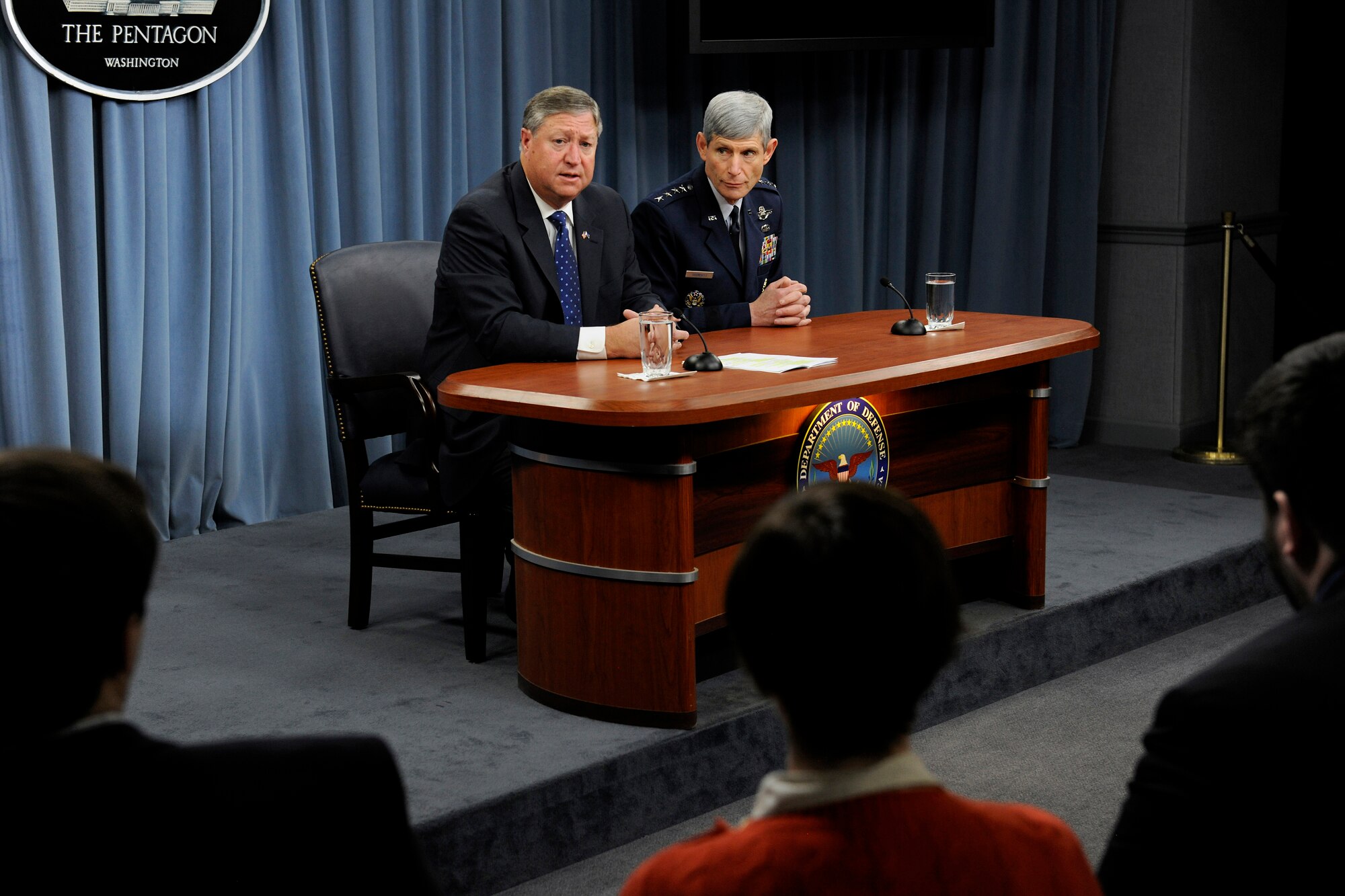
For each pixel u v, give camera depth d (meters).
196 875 0.89
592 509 2.78
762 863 0.87
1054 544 4.19
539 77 4.82
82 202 3.98
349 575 3.89
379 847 0.96
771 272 4.02
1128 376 6.01
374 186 4.48
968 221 5.94
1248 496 4.96
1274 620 4.07
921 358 3.06
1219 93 5.86
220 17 4.07
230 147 4.19
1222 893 0.98
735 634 0.95
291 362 4.44
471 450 3.13
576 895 2.52
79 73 3.89
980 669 3.38
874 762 0.92
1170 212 5.83
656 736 2.78
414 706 2.95
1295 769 0.95
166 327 4.15
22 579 0.86
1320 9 6.07
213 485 4.32
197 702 2.97
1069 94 5.85
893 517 0.94
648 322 2.80
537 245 3.31
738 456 2.95
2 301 3.92
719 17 4.87
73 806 0.86
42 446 0.95
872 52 5.58
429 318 3.57
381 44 4.49
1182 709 1.01
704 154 3.81
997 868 0.89
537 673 2.96
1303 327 6.32
